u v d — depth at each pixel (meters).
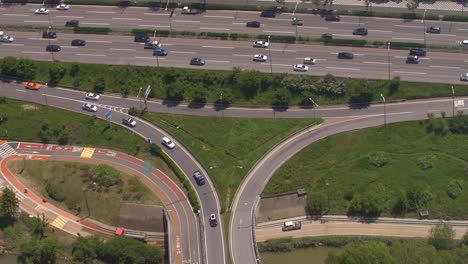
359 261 190.62
